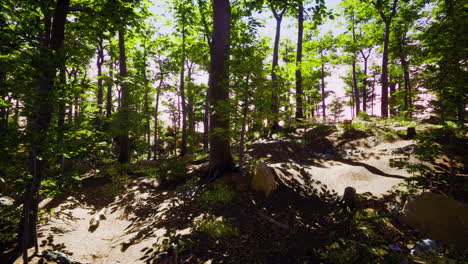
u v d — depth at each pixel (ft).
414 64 25.48
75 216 29.81
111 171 47.78
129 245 23.04
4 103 17.63
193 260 18.92
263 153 46.57
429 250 17.24
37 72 16.72
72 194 37.40
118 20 27.58
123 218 29.99
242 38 32.53
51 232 24.72
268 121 35.96
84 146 20.85
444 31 21.54
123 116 54.34
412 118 28.25
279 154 45.01
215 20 37.37
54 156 19.21
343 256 17.26
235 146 60.44
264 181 29.89
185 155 70.18
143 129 62.28
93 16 27.45
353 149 42.68
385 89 59.77
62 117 20.80
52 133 18.17
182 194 33.17
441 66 21.42
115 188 39.83
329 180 32.12
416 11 56.85
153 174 44.24
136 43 70.49
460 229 18.35
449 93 21.33
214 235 22.03
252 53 32.53
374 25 75.25
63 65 18.60
